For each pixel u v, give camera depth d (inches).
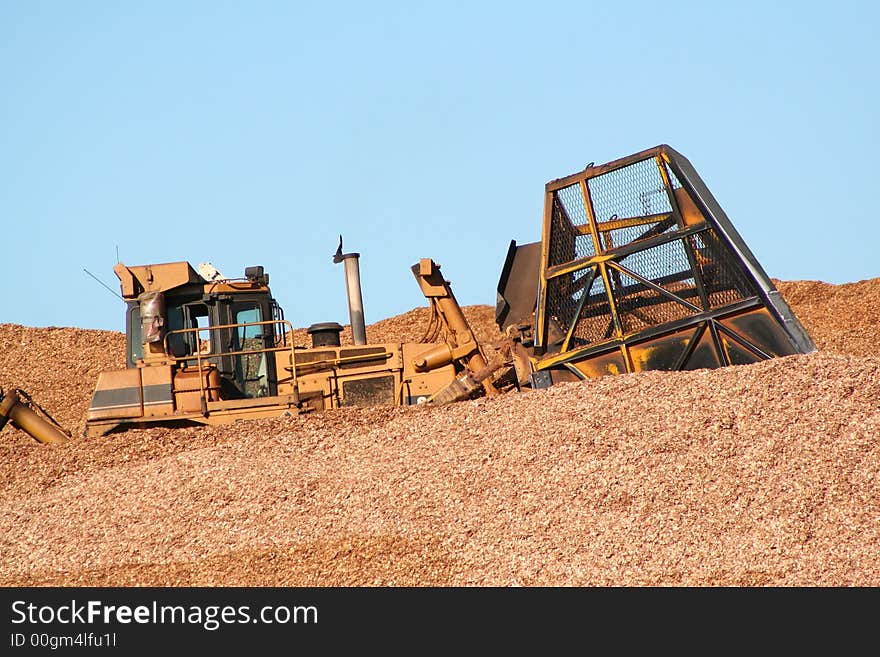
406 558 1513.3
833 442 1609.3
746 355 1987.0
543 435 1758.1
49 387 3376.0
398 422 1940.2
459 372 2234.3
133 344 2214.6
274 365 2213.3
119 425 2103.8
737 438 1654.8
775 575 1366.9
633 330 2063.2
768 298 1955.0
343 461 1823.3
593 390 1875.0
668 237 2032.5
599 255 2080.5
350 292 2300.7
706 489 1562.5
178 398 2110.0
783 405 1707.7
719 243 2003.0
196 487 1785.2
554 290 2128.4
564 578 1417.3
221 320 2209.6
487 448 1760.6
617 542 1482.5
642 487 1585.9
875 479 1521.9
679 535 1480.1
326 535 1604.3
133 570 1561.3
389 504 1662.2
